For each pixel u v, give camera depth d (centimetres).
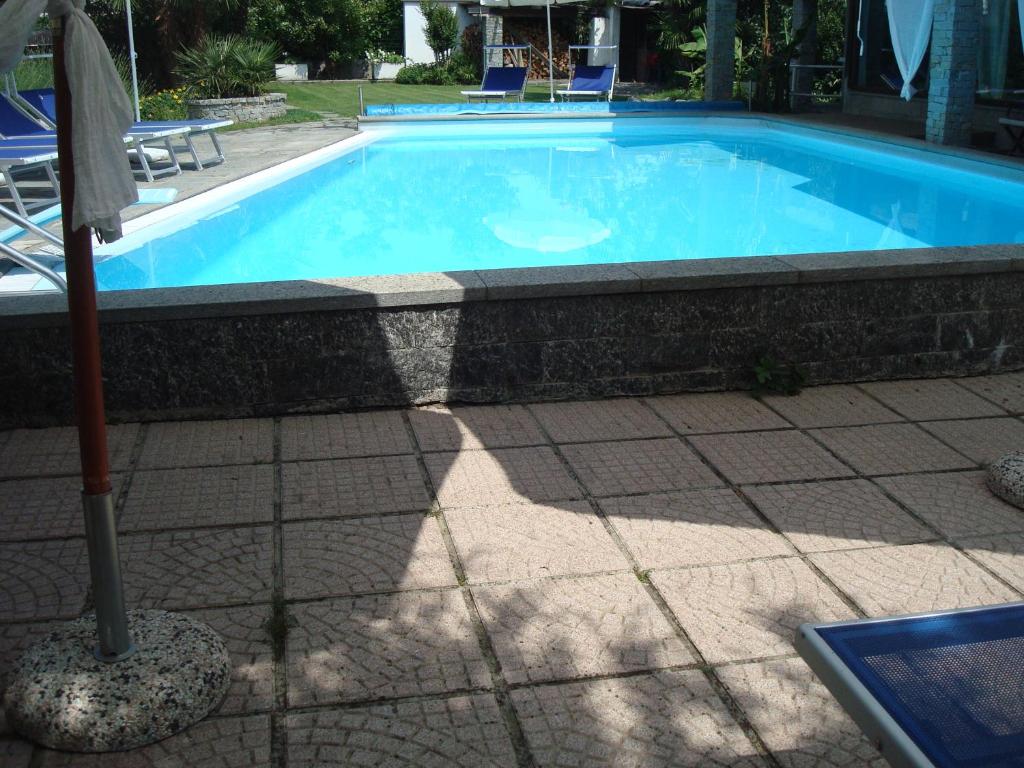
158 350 388
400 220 864
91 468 215
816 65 1759
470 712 227
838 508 332
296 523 315
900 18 1220
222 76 1628
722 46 1717
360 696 232
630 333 427
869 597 277
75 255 202
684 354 436
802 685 239
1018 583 286
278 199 949
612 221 870
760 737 221
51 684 219
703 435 393
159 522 314
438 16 2786
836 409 424
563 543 305
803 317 443
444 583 281
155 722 216
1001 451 382
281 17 2716
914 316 454
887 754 142
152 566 287
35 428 389
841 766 213
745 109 1698
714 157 1274
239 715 225
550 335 420
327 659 246
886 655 160
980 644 163
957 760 138
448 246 769
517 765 211
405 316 404
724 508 330
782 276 432
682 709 230
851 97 1630
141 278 654
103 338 383
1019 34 1220
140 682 220
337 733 220
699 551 302
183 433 387
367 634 256
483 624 261
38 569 285
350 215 882
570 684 238
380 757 212
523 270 434
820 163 1223
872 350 455
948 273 448
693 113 1630
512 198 975
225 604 268
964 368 469
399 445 379
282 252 738
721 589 280
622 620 264
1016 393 447
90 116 191
